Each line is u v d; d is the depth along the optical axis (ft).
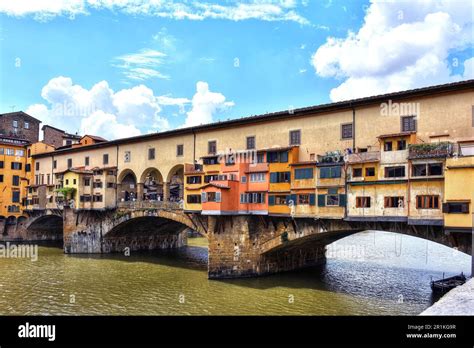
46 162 226.79
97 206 179.63
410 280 124.98
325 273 135.54
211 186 125.08
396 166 92.94
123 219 172.76
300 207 110.93
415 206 88.94
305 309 94.79
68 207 187.21
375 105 103.35
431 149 87.51
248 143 130.31
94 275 135.64
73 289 115.65
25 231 235.20
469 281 53.42
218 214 122.42
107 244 186.70
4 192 231.09
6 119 253.65
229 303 100.12
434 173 87.10
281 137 122.21
